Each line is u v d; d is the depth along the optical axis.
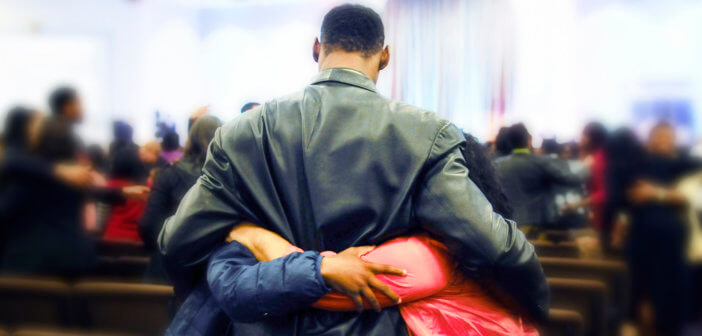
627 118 7.20
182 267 1.44
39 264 3.10
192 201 1.40
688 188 4.34
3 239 3.14
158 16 9.23
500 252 1.28
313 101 1.41
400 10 8.20
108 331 2.23
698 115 6.87
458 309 1.38
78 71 8.58
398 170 1.34
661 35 7.08
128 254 3.53
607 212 4.61
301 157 1.37
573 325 2.09
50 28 8.55
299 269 1.26
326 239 1.35
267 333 1.36
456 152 1.36
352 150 1.34
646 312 4.57
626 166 4.50
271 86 9.45
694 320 4.95
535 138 7.67
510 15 7.85
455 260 1.39
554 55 7.68
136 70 8.86
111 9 8.70
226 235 1.42
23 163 3.10
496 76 7.89
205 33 9.61
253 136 1.40
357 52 1.47
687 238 4.35
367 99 1.40
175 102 9.40
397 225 1.35
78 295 2.21
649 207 4.38
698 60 6.92
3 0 8.40
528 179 4.14
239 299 1.29
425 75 8.12
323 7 9.23
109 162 4.13
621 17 7.28
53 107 3.45
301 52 9.38
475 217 1.28
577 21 7.54
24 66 8.47
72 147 3.29
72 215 3.21
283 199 1.38
